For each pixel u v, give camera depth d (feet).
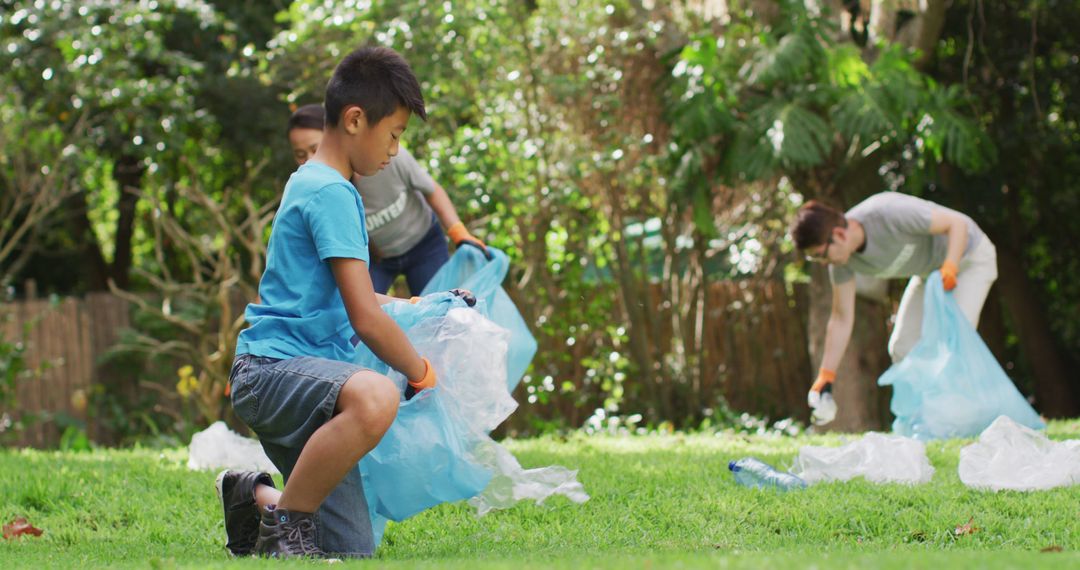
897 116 29.84
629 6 32.63
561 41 31.58
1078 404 47.39
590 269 34.78
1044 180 42.86
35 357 34.50
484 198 28.76
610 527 12.12
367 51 9.78
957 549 10.23
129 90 34.53
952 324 18.37
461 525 12.16
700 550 10.41
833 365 19.19
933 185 40.16
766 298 37.42
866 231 18.85
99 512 13.20
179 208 47.19
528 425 31.81
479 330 10.19
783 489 13.71
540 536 11.53
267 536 9.32
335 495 9.41
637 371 33.94
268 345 9.46
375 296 9.48
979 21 39.99
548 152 31.30
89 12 34.68
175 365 35.81
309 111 14.85
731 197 35.73
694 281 35.29
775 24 31.76
